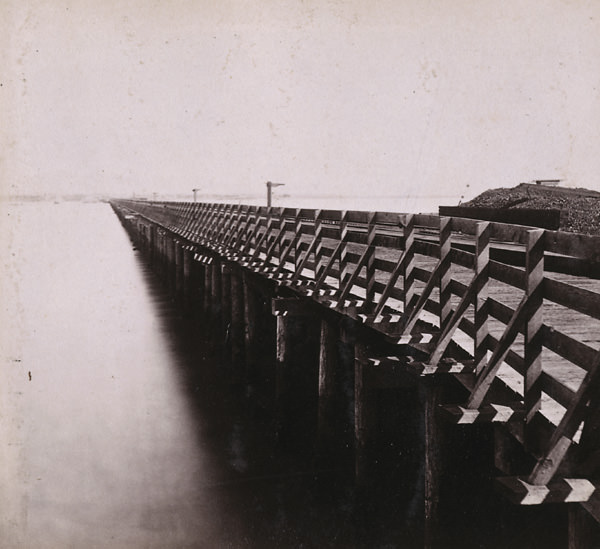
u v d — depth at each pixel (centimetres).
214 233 1767
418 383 649
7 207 1102
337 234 827
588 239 355
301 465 962
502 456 461
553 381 386
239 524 802
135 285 2848
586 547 365
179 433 1109
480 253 471
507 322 443
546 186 1858
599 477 351
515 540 538
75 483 919
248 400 1282
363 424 750
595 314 349
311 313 943
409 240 602
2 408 1152
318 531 772
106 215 8244
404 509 759
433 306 562
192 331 1923
